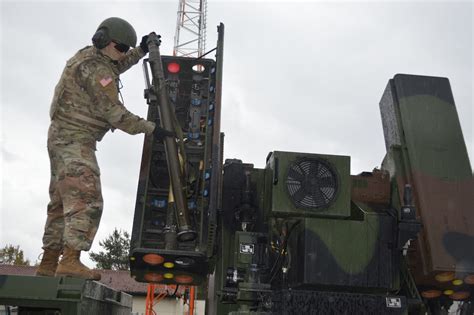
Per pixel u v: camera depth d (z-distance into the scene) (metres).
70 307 4.28
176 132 5.59
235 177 5.96
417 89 6.05
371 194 5.88
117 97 5.14
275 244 5.40
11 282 4.30
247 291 5.14
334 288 5.16
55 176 5.26
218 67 5.96
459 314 6.26
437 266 5.16
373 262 5.16
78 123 5.09
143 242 5.44
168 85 6.19
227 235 5.79
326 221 5.22
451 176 5.57
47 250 5.38
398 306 4.98
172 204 5.30
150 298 24.80
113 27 5.38
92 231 4.94
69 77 5.12
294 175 5.35
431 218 5.35
